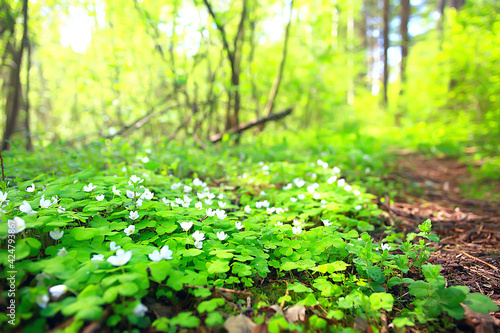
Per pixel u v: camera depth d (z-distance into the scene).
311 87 11.18
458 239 3.42
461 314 1.81
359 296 1.98
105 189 3.02
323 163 4.56
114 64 7.52
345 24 13.95
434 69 11.43
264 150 6.49
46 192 2.67
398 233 3.47
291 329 1.67
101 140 5.07
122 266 1.75
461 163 7.98
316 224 3.46
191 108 8.48
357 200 3.70
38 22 7.61
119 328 1.66
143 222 2.57
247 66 9.99
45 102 13.29
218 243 2.39
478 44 8.80
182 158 5.30
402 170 7.12
